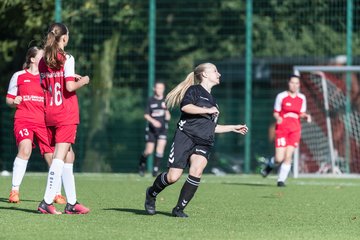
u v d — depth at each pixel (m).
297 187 47.72
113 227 25.95
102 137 67.12
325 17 68.50
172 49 72.50
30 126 34.47
